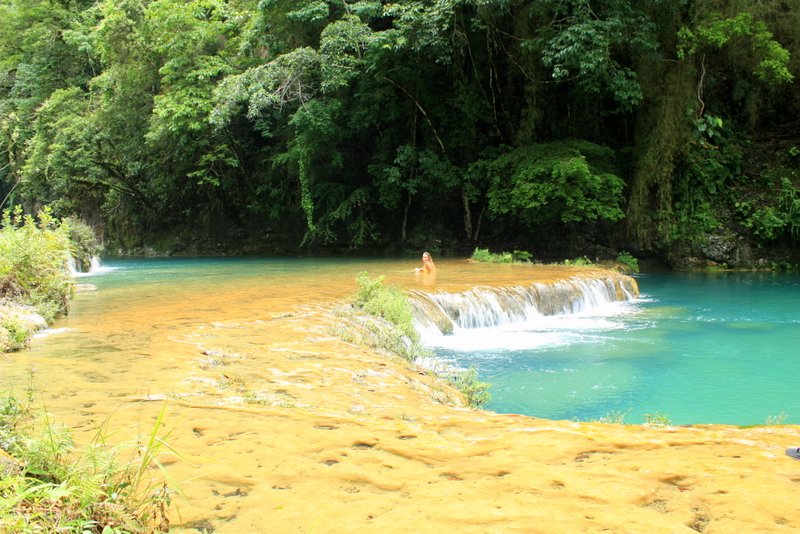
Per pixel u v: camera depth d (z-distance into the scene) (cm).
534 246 2711
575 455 408
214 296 1342
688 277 2284
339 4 2662
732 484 352
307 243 3095
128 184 3350
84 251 2208
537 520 311
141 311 1136
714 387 920
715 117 2512
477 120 2788
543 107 2716
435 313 1284
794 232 2430
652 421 645
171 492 343
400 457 406
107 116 3114
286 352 801
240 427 471
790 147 2686
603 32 2220
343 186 2911
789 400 866
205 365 720
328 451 417
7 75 4153
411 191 2706
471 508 326
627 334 1295
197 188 3309
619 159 2700
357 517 317
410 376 743
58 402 552
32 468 299
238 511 325
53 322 1007
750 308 1608
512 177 2488
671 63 2453
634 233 2503
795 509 319
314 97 2727
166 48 2891
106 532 260
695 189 2544
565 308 1556
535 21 2483
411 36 2427
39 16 3894
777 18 2481
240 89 2534
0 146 4072
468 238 2830
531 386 925
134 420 489
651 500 333
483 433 463
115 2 3130
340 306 1155
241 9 3153
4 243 1070
